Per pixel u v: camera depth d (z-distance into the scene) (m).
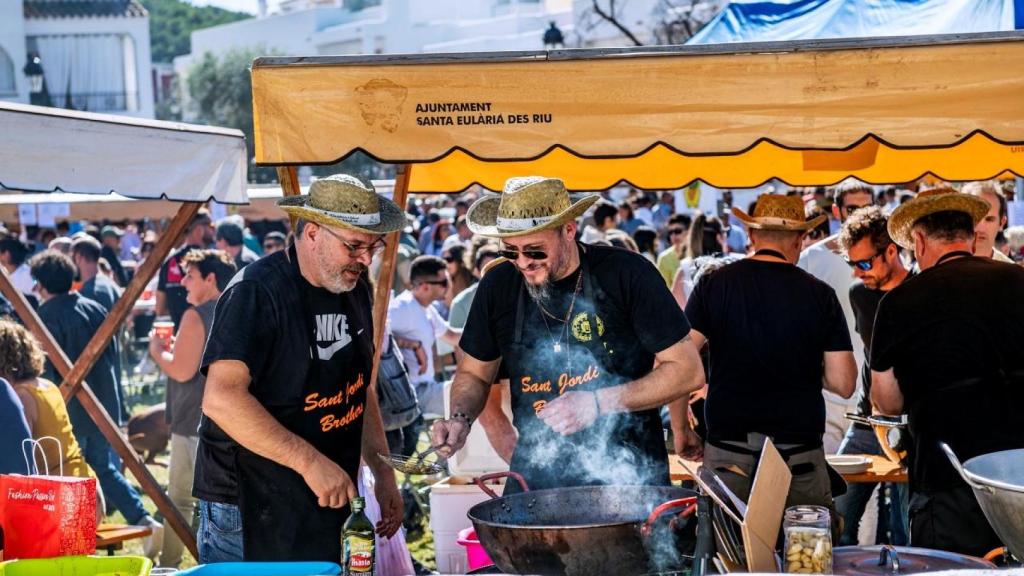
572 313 3.32
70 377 4.81
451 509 4.68
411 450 6.30
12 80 48.09
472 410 3.38
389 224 3.10
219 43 52.09
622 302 3.31
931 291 3.75
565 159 5.41
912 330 3.76
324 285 3.10
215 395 2.98
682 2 26.91
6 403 4.24
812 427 3.97
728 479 3.93
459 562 4.68
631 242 7.73
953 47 3.22
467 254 9.25
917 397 3.79
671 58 3.31
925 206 3.86
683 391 3.19
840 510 4.94
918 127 3.25
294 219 3.67
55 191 3.95
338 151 3.36
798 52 3.27
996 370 3.67
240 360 2.99
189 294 6.14
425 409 7.25
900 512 5.18
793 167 5.66
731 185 5.64
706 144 3.32
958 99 3.23
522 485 3.05
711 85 3.30
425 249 15.81
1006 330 3.67
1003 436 3.63
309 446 3.06
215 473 3.31
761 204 4.13
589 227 11.71
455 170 5.31
